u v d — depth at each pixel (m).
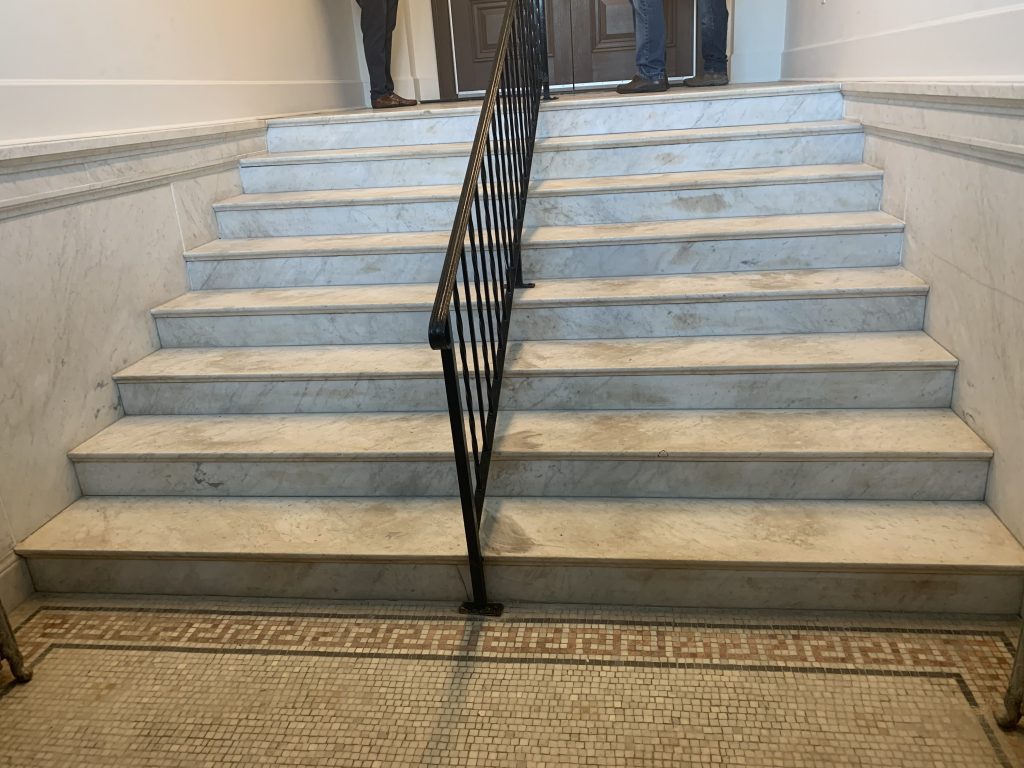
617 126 3.79
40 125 2.66
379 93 5.20
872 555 2.10
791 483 2.38
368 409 2.83
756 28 5.29
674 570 2.18
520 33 3.21
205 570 2.40
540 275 3.18
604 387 2.67
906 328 2.77
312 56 5.09
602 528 2.31
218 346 3.16
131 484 2.70
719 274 3.07
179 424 2.83
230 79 4.02
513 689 1.97
